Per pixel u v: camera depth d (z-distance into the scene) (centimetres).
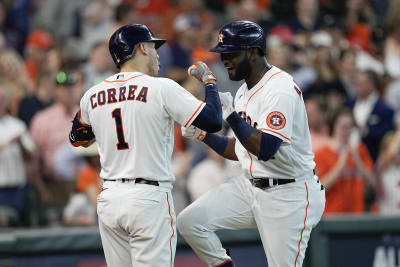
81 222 2541
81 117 1616
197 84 3058
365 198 2897
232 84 3375
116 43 1577
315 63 3612
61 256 2291
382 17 4766
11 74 3116
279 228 1595
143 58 1588
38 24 3919
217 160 2812
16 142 2753
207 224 1659
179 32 3822
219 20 4450
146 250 1507
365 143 3259
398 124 3397
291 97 1534
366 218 2544
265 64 1605
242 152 1634
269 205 1602
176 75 3145
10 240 2223
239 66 1571
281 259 1600
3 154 2714
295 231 1593
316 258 2488
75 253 2306
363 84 3359
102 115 1549
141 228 1502
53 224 2773
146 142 1516
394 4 4191
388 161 2920
